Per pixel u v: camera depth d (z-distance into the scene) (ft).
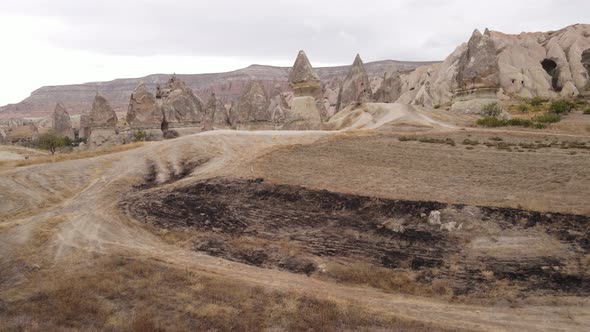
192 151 96.22
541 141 91.45
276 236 58.90
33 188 79.41
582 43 262.88
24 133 342.23
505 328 36.27
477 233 52.65
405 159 81.00
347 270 49.06
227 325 37.29
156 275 48.32
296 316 39.09
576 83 239.30
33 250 55.88
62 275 48.39
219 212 67.05
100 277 47.29
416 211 58.65
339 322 37.78
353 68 201.67
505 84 228.63
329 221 60.70
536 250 47.85
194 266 51.57
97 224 65.31
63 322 37.50
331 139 100.22
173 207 70.08
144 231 63.77
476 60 138.41
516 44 270.05
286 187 71.41
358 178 72.54
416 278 46.85
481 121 118.73
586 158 73.20
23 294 43.68
